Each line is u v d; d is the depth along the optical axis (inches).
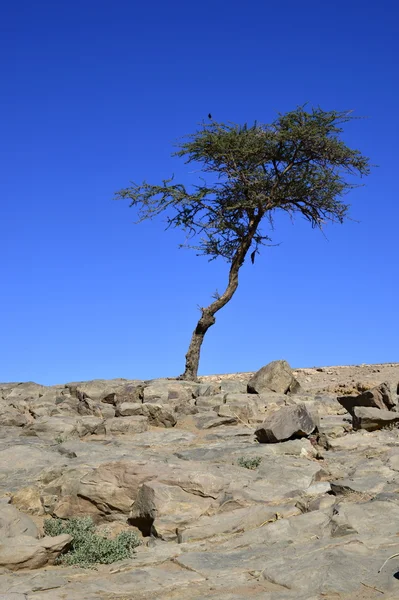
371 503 395.5
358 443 565.0
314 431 608.1
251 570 321.7
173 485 424.5
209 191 1064.8
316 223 1103.0
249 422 738.2
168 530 386.3
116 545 360.5
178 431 689.0
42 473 490.9
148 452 570.9
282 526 376.5
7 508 387.9
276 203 1067.9
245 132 1041.5
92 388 860.0
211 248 1069.1
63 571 332.8
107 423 706.8
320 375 1098.1
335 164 1058.7
